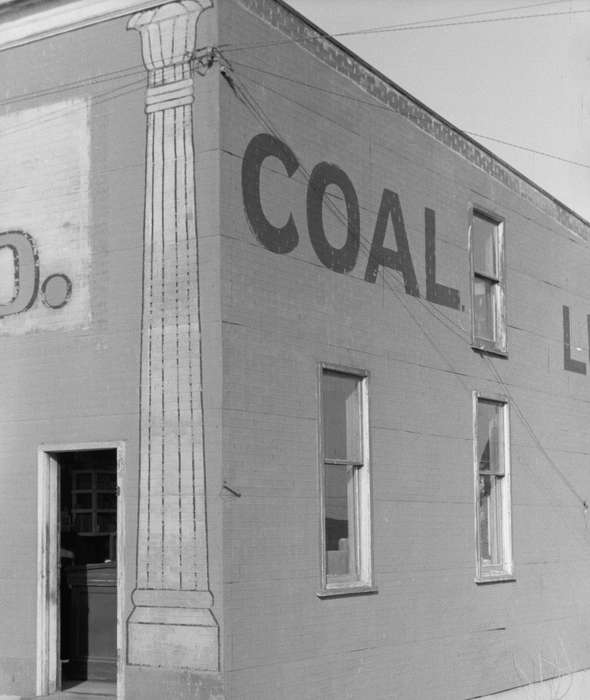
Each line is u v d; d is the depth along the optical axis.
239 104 10.43
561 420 16.81
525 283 16.12
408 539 12.56
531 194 16.53
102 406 10.51
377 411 12.26
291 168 11.14
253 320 10.34
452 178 14.36
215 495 9.73
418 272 13.37
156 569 9.96
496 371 15.00
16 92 11.46
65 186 11.03
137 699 9.90
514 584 14.86
